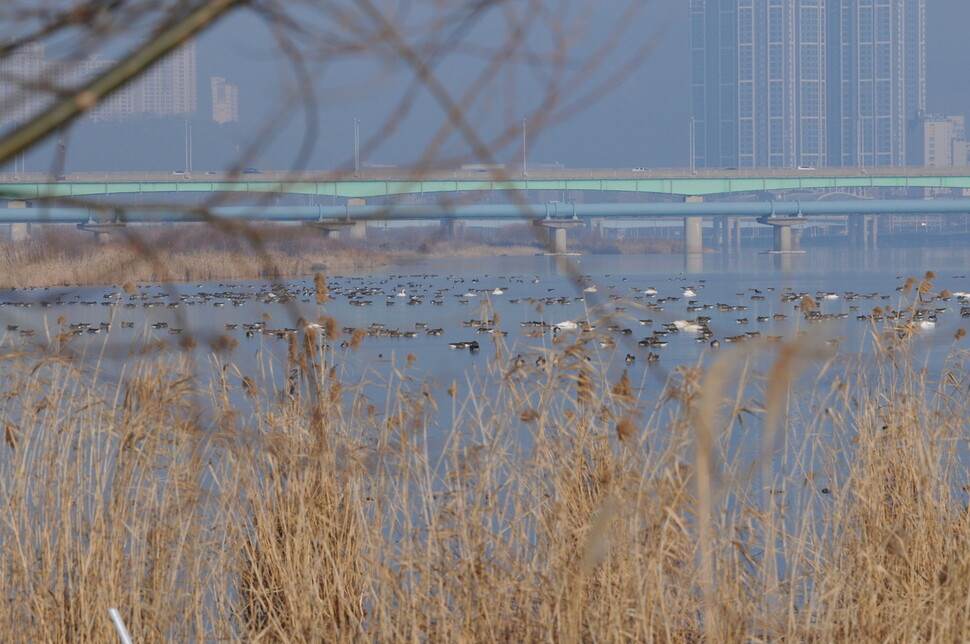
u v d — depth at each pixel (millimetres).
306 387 13695
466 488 12336
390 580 12055
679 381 10539
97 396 13141
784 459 13742
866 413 14625
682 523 10375
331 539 13398
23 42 3299
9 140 3227
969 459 18000
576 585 10758
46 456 13047
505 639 11492
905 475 14312
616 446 11961
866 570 12258
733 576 11383
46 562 12641
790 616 11398
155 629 12414
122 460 12938
